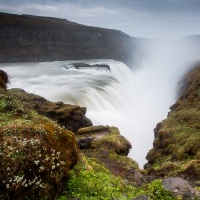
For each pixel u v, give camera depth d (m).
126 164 18.11
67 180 7.10
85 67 58.72
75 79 44.31
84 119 26.05
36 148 6.19
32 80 41.03
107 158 19.08
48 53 79.88
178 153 20.45
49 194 6.20
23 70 54.28
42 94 33.59
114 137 22.09
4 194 5.48
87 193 7.21
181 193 8.28
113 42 102.06
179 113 28.83
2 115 9.77
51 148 6.67
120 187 9.16
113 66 63.28
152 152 24.56
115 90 42.38
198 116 26.66
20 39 77.38
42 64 69.31
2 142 6.05
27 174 5.85
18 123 6.81
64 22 117.00
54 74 49.69
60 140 7.36
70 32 89.25
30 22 88.69
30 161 5.94
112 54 93.81
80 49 89.00
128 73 69.12
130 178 14.88
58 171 6.64
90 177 8.07
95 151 20.09
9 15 92.00
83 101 33.81
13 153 5.84
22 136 6.35
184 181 8.80
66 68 58.28
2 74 20.20
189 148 20.23
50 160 6.35
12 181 5.60
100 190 7.57
